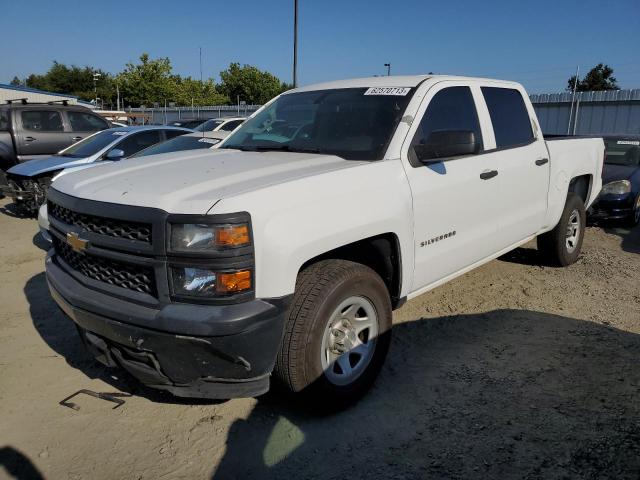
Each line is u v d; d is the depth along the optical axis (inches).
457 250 154.9
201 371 103.0
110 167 137.9
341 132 148.1
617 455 109.5
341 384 122.6
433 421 122.4
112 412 127.3
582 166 225.3
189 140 315.9
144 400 132.8
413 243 137.1
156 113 1850.4
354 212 118.9
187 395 108.9
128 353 110.0
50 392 136.8
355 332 124.8
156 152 308.8
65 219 123.6
